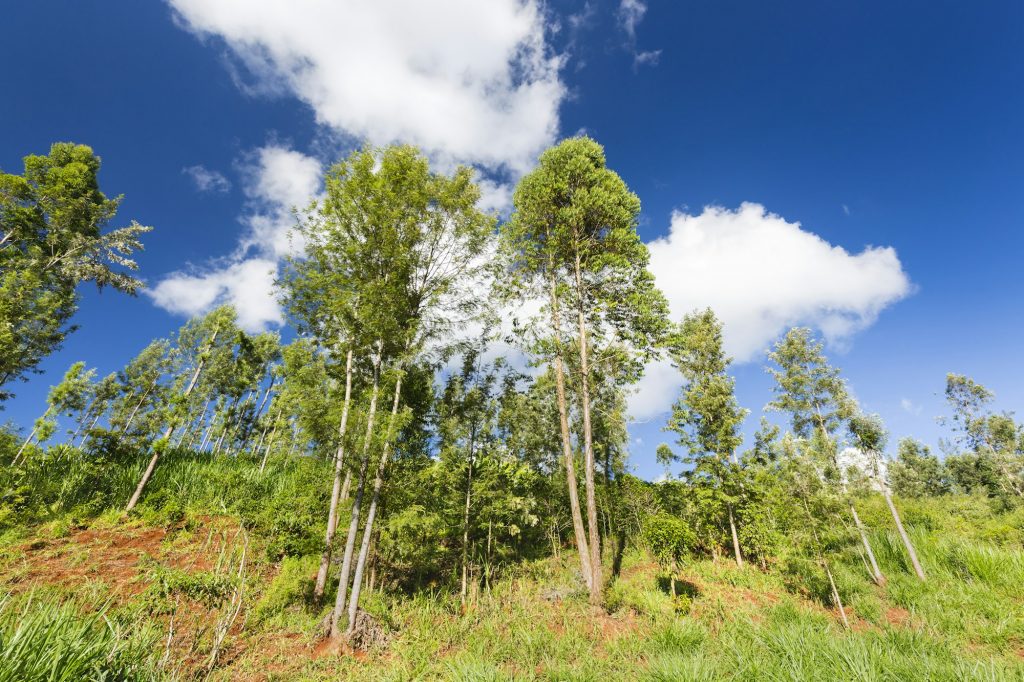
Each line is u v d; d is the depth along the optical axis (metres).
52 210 24.12
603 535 20.78
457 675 7.18
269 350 27.05
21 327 19.61
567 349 16.75
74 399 17.22
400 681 7.29
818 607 13.52
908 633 9.13
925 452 47.47
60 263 24.00
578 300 17.25
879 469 17.39
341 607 9.10
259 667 7.36
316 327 12.62
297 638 8.67
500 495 14.47
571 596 13.17
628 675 7.89
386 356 11.76
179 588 9.20
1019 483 25.84
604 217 17.91
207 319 24.28
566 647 9.41
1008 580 12.65
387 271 11.73
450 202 11.80
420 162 11.95
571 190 19.02
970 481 39.28
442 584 13.31
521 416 17.47
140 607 7.99
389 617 10.06
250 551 11.99
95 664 4.27
